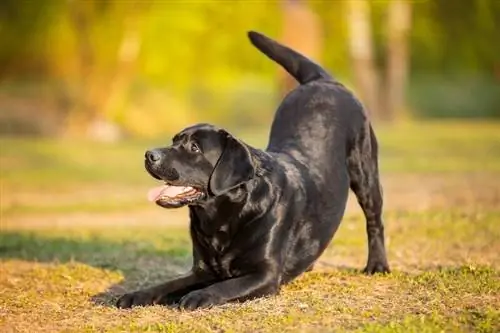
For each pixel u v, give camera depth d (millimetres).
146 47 42469
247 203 8781
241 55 48000
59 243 13367
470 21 49812
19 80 42938
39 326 8109
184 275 9172
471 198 17812
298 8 27781
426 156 27344
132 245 13133
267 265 8875
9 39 42531
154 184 22500
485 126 40062
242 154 8664
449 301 8562
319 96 10320
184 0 41406
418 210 16109
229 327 7711
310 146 9852
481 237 12953
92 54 38719
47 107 40406
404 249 12172
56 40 41438
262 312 8148
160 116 40531
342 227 14273
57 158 28438
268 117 45375
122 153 30172
